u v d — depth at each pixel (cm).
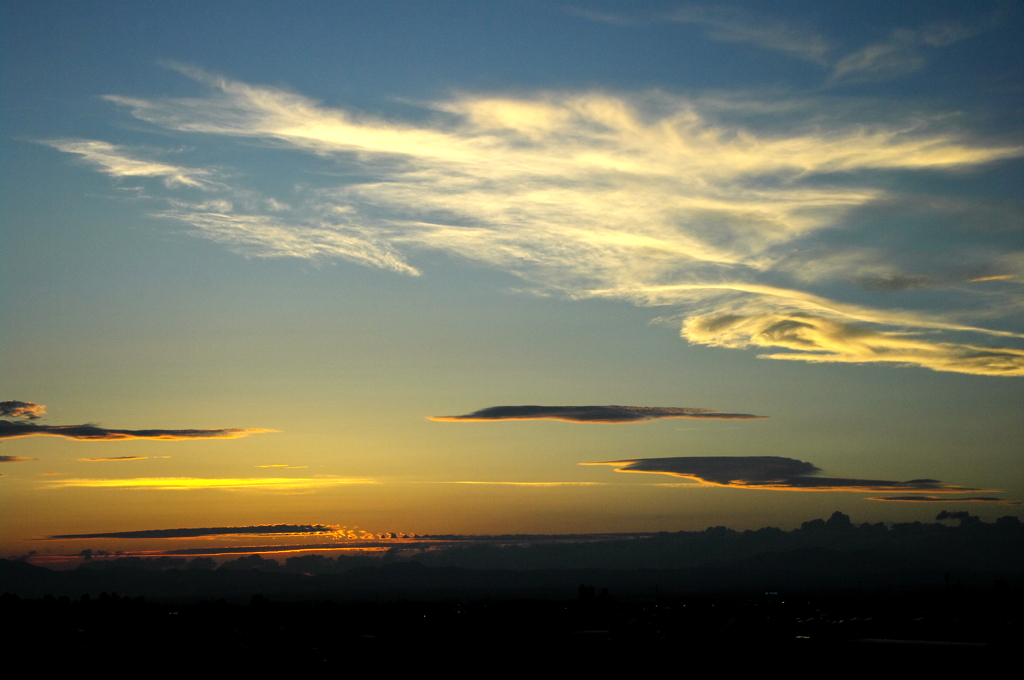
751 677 12938
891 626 16300
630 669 14400
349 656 16775
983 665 11756
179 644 16788
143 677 14412
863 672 12294
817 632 16325
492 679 14200
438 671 15088
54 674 14175
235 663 15700
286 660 16038
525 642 18250
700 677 13312
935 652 12569
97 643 16400
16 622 17988
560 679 13975
